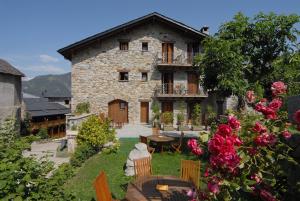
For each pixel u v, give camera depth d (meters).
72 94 27.23
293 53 13.12
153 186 5.94
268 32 13.39
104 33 26.30
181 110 27.97
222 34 14.05
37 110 33.78
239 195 3.68
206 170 3.38
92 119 14.20
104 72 27.39
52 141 20.66
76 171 10.42
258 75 14.29
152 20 27.39
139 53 27.66
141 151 10.22
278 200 3.53
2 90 22.75
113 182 9.19
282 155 3.42
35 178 4.55
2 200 3.89
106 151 13.64
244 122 3.66
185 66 27.36
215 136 3.11
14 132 7.83
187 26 27.00
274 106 3.68
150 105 27.72
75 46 26.44
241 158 3.21
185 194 5.51
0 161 4.29
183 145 15.21
